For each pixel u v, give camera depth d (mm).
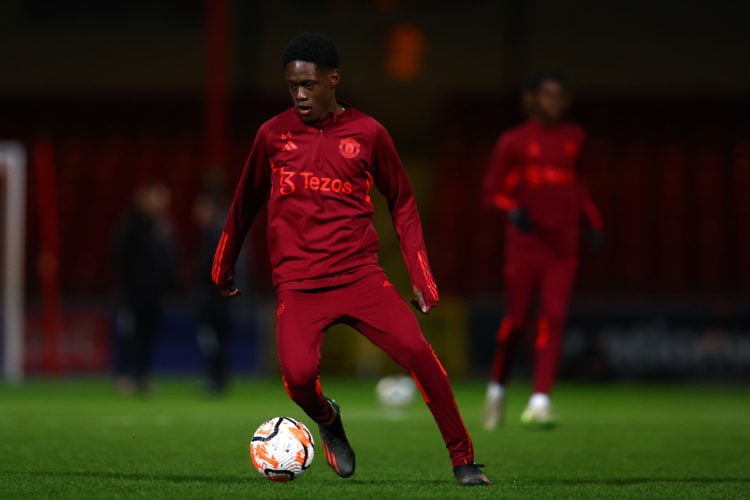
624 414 39000
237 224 18547
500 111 89125
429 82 89562
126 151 90125
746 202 84000
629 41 88625
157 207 47250
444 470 21172
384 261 84312
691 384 62250
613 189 85375
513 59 88625
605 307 63156
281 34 89500
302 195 17484
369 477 19797
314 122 17625
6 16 90312
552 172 29922
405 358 17188
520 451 25000
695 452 25359
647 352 62688
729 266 79875
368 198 17875
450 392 17516
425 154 91688
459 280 79875
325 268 17359
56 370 63906
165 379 61812
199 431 30094
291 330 17250
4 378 62219
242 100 89688
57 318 64062
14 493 16984
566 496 17078
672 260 80125
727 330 62281
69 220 84562
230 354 64688
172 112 91562
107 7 90562
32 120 91375
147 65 90562
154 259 46844
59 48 90625
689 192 85062
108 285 79625
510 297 30328
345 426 32344
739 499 17141
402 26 89062
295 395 17344
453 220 83938
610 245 81250
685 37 88438
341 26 89375
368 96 89750
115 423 32875
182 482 18609
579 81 88938
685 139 89000
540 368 30219
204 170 88375
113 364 63969
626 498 17016
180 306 66562
